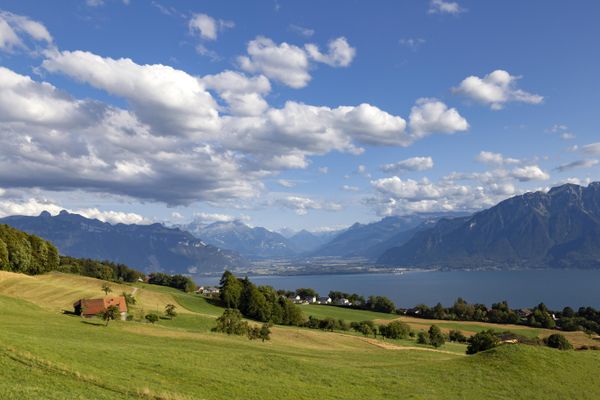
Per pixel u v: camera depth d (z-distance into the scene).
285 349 85.88
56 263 197.00
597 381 64.00
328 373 58.69
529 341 160.00
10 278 148.00
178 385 44.44
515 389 58.66
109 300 120.69
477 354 73.44
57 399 32.75
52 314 96.81
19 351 43.41
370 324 184.00
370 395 51.81
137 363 50.19
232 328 114.94
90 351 51.59
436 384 58.72
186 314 150.88
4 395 31.56
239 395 44.81
